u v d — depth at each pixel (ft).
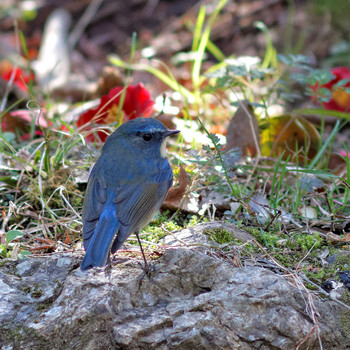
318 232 28.48
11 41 63.21
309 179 30.30
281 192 32.60
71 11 66.95
